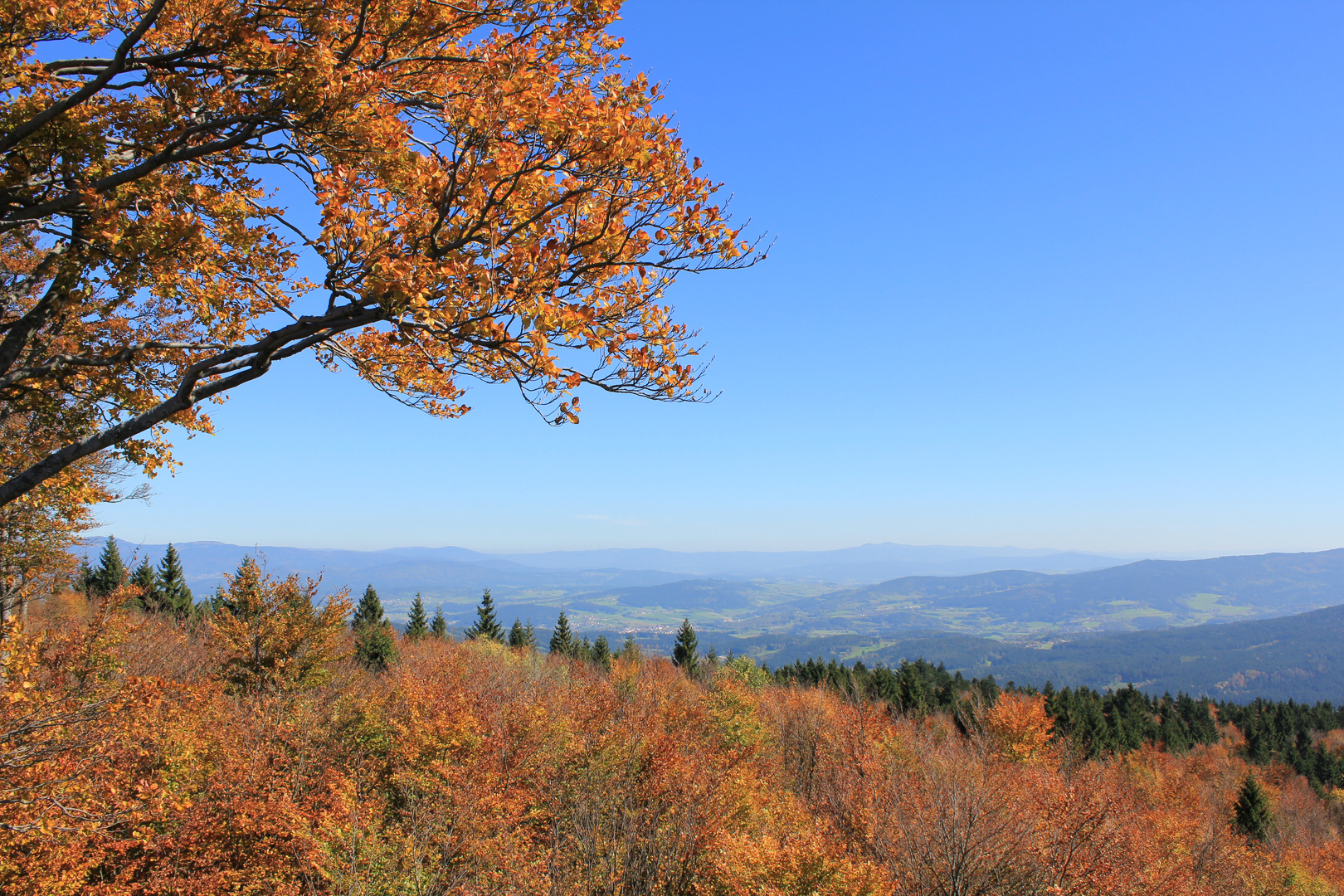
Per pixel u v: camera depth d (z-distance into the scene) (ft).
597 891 27.07
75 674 30.99
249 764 31.04
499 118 17.19
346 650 61.36
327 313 18.56
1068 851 29.60
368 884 24.07
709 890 26.43
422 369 24.76
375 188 20.21
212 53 20.42
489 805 30.14
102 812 22.86
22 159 20.54
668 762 35.29
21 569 49.37
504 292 17.42
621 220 18.98
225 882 24.36
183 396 18.26
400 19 20.75
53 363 21.61
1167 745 166.91
